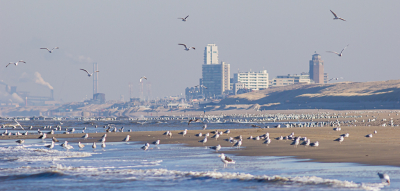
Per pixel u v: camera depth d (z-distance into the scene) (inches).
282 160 2551.7
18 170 2399.1
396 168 2116.1
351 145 3272.6
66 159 2881.4
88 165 2566.4
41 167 2504.9
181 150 3321.9
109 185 1958.7
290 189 1747.0
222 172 2183.8
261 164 2416.3
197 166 2422.5
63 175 2218.3
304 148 3157.0
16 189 1914.4
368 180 1847.9
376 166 2193.7
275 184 1838.1
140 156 2977.4
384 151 2812.5
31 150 3491.6
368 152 2775.6
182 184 1930.4
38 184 2015.3
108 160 2790.4
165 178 2075.5
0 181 2101.4
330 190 1699.1
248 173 2135.8
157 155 3014.3
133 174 2207.2
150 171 2266.2
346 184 1770.4
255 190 1761.8
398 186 1712.6
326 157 2596.0
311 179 1873.8
